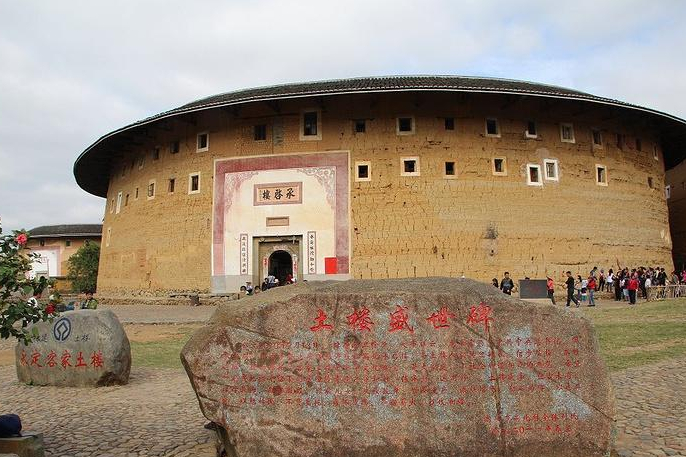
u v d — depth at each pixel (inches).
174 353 569.3
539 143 1152.2
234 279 1117.1
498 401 211.5
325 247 1085.1
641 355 441.1
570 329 215.5
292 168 1118.4
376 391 213.9
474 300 217.6
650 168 1301.7
